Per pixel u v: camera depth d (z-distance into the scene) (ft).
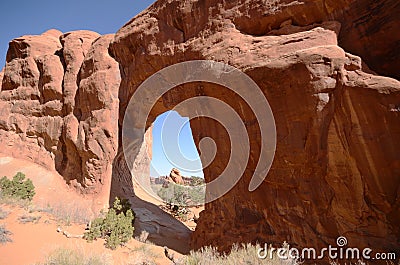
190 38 27.99
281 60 19.57
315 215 19.70
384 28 18.65
